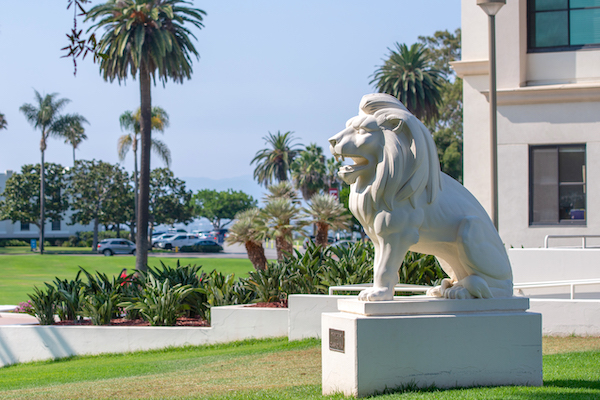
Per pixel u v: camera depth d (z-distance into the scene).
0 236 85.75
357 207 5.38
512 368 5.36
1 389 7.90
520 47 16.39
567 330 8.96
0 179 85.31
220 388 6.69
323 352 5.61
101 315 11.67
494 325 5.35
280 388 6.31
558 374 6.11
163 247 74.38
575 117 15.73
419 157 5.14
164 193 77.75
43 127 65.25
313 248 12.27
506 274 5.62
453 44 64.81
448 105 63.47
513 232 16.06
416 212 5.26
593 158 15.56
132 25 30.27
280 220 22.09
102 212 72.81
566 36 16.45
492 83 12.34
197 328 10.52
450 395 4.82
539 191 16.11
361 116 5.27
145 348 10.66
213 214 107.25
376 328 5.04
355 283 10.77
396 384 5.07
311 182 80.75
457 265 5.71
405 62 48.91
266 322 10.27
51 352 10.95
